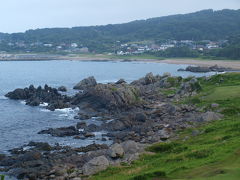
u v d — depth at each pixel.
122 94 97.12
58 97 115.19
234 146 41.22
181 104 87.56
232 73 112.50
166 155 46.06
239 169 32.16
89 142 66.19
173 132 65.00
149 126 74.06
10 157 55.94
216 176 31.11
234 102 77.81
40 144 63.47
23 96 121.69
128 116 81.81
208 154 40.56
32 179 46.38
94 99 100.94
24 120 87.06
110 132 73.69
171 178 34.50
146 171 39.78
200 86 101.88
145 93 112.75
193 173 34.62
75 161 51.81
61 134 71.69
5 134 73.19
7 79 190.62
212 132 54.28
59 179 44.28
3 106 107.00
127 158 48.06
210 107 77.25
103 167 45.12
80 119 87.94
